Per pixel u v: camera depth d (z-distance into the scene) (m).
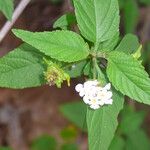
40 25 0.48
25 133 0.72
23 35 0.26
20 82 0.31
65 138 0.67
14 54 0.31
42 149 0.62
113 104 0.29
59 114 0.72
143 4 0.66
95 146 0.29
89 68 0.30
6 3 0.32
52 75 0.28
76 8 0.29
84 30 0.29
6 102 0.72
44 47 0.27
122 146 0.51
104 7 0.29
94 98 0.28
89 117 0.29
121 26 0.60
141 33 0.64
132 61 0.28
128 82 0.27
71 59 0.27
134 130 0.53
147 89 0.27
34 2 0.56
